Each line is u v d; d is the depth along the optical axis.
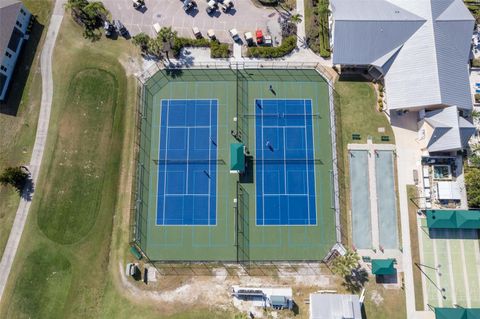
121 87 64.06
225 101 63.69
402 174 60.88
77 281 57.56
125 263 58.12
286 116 63.16
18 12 63.59
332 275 57.69
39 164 61.50
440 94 58.16
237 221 59.69
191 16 66.75
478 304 56.78
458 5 62.62
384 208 59.94
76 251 58.56
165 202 60.31
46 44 65.75
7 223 59.62
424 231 59.16
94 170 61.19
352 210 59.94
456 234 58.97
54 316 56.47
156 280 57.56
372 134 62.34
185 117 63.19
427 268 57.84
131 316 56.44
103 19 66.25
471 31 61.50
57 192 60.47
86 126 62.75
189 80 64.31
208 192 60.69
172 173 61.28
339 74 64.38
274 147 62.09
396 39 61.38
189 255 58.56
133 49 65.31
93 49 65.50
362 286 57.25
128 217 59.59
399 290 57.16
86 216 59.69
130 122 62.84
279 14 66.88
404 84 60.41
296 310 56.50
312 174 61.19
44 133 62.59
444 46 60.41
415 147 61.78
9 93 63.88
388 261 56.69
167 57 64.81
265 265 58.22
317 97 63.78
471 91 64.00
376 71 64.12
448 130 57.88
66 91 64.00
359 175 61.00
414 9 62.28
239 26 66.38
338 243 58.69
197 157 61.81
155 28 65.44
